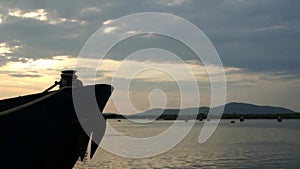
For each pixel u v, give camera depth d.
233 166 46.28
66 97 14.05
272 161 51.09
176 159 52.69
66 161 14.51
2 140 13.57
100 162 48.22
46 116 13.79
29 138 13.78
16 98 14.57
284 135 117.94
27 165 13.99
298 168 44.75
